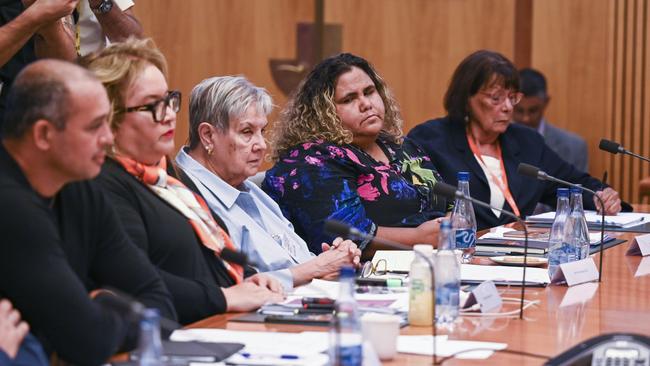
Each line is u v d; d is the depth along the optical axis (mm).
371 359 4734
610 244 9367
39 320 4910
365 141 9547
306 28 17125
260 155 7918
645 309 6449
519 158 11828
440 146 11500
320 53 17188
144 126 6379
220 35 16828
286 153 9305
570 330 5816
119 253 5594
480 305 6250
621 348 4945
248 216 7863
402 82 17438
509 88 11477
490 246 8992
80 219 5383
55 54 7668
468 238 8461
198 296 6102
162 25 16609
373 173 9383
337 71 9422
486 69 11414
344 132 9367
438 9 17344
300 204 8977
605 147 9719
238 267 7023
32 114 4938
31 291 4871
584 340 5422
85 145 4992
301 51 17125
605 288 7168
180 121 16734
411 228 8977
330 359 4816
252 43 16938
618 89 16984
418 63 17422
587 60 17031
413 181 9953
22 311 4918
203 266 6664
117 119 6379
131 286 5590
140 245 6184
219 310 6176
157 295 5652
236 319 5996
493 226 11414
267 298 6371
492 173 11547
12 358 4602
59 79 4953
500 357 5180
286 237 8227
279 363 4930
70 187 5375
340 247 7695
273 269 7789
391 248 8953
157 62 6516
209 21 16766
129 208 6242
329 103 9352
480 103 11484
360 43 17328
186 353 4969
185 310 6066
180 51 16688
